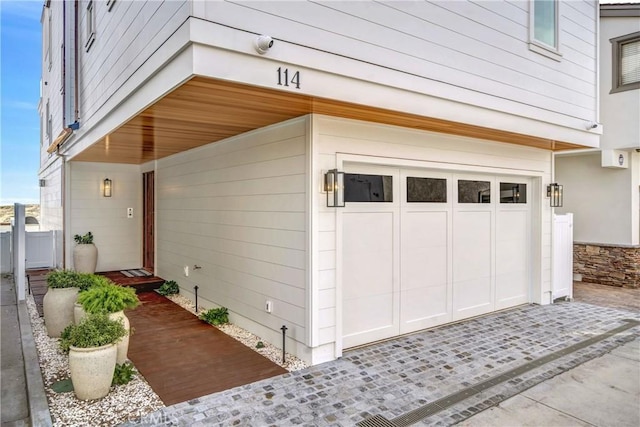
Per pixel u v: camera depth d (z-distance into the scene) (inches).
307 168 172.2
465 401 144.1
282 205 188.9
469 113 193.6
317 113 169.8
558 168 401.1
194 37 113.9
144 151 292.2
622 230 358.0
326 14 141.9
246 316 219.1
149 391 148.8
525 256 287.6
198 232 274.1
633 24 339.6
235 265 229.1
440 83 178.7
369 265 200.5
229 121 185.9
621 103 343.3
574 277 388.5
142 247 393.1
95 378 138.5
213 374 164.4
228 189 235.0
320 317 175.2
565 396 148.6
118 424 126.0
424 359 182.5
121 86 183.5
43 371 162.9
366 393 149.0
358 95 151.3
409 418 132.3
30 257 392.8
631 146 336.5
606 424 130.0
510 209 275.6
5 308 263.4
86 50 268.4
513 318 251.8
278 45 129.9
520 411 137.6
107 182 374.9
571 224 309.0
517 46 216.7
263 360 179.5
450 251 237.9
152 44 145.3
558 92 243.6
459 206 242.7
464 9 189.6
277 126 191.2
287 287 186.4
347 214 191.5
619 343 205.9
